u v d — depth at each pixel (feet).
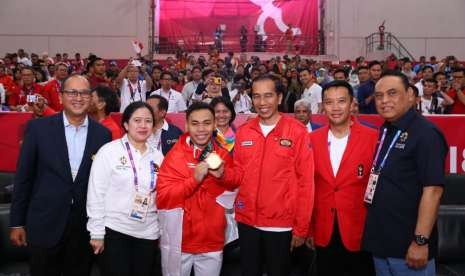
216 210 10.32
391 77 8.92
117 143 10.32
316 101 26.27
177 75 39.68
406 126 8.86
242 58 53.98
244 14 66.69
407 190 8.78
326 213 10.36
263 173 10.04
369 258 10.64
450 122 19.08
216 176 9.73
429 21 66.13
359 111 23.79
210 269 10.46
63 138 10.37
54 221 10.21
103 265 10.27
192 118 10.16
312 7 66.59
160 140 15.52
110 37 66.23
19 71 35.65
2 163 20.63
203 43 66.18
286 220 9.98
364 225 9.76
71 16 65.72
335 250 10.46
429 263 8.89
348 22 66.28
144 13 66.33
